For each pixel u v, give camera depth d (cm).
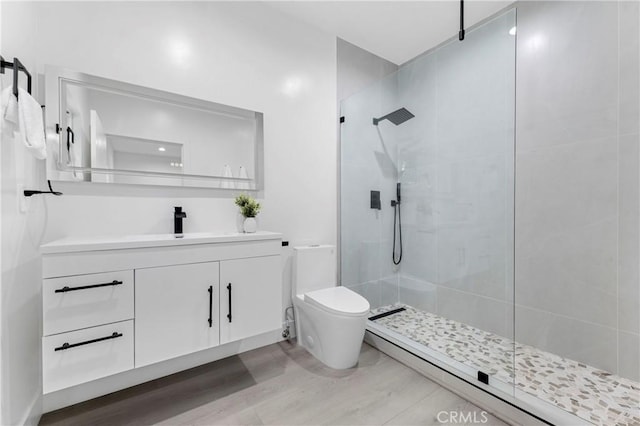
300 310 212
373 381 172
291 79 227
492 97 193
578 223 189
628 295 169
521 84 216
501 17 184
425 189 244
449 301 226
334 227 254
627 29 167
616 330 173
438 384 171
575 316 190
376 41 261
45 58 142
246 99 205
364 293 254
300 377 175
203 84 188
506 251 189
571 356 191
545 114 203
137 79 165
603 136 178
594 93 180
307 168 237
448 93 221
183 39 181
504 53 184
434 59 229
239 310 162
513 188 183
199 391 161
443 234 230
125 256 127
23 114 104
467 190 212
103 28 156
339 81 255
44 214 141
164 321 138
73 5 148
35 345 133
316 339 196
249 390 162
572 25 189
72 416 140
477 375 161
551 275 201
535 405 140
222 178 194
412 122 250
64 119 144
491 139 195
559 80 196
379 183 263
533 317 211
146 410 145
